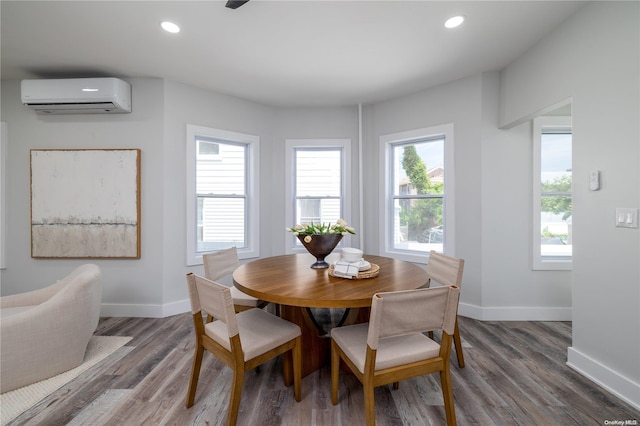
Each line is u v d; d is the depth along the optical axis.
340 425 1.47
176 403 1.63
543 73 2.24
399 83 3.04
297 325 1.75
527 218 2.81
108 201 2.92
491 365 2.02
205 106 3.19
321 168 3.80
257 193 3.57
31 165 2.91
